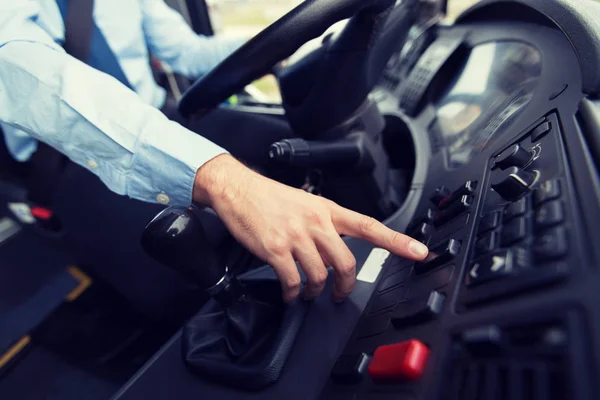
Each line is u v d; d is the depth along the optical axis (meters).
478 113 0.65
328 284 0.53
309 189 0.78
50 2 0.83
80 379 1.05
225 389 0.46
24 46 0.59
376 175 0.77
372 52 0.64
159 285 0.83
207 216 0.80
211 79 0.60
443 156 0.66
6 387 1.06
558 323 0.28
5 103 0.59
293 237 0.45
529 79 0.57
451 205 0.49
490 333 0.30
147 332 1.08
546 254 0.31
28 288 1.27
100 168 0.59
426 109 0.82
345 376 0.41
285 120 1.02
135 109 0.55
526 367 0.28
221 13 1.71
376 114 0.76
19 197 0.99
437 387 0.33
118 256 0.86
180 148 0.52
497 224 0.39
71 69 0.56
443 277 0.41
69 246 0.99
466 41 0.80
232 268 0.64
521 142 0.47
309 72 0.67
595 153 0.35
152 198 0.58
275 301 0.54
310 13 0.51
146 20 1.10
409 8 0.69
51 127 0.58
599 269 0.28
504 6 0.71
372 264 0.55
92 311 1.16
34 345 1.14
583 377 0.25
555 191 0.35
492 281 0.35
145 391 0.48
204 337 0.50
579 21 0.47
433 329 0.37
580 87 0.44
